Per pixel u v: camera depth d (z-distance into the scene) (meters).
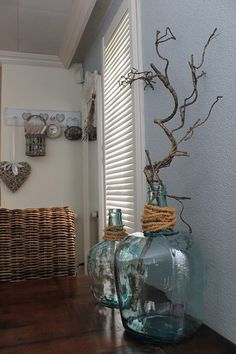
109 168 1.97
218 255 0.83
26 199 2.83
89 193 2.62
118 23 1.74
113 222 1.04
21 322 0.84
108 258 0.98
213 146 0.86
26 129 2.81
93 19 2.21
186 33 1.01
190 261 0.79
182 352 0.69
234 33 0.78
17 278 1.29
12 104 2.86
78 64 2.99
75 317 0.87
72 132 2.92
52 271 1.34
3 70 2.87
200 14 0.93
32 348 0.70
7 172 2.75
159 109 1.22
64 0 2.09
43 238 1.35
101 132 2.14
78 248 2.85
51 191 2.89
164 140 1.17
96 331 0.79
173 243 0.81
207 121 0.89
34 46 2.73
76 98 3.00
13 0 2.07
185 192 1.00
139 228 1.34
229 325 0.79
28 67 2.93
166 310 0.79
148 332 0.74
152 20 1.28
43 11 2.21
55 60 2.94
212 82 0.87
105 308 0.94
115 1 1.91
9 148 2.83
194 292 0.80
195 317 0.79
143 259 0.80
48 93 2.95
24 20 2.32
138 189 1.36
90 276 1.01
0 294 1.07
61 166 2.93
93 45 2.53
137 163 1.36
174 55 1.09
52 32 2.50
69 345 0.71
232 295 0.78
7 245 1.30
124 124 1.67
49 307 0.95
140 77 1.28
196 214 0.94
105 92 2.05
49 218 1.37
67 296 1.04
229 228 0.79
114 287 0.94
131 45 1.44
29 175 2.85
